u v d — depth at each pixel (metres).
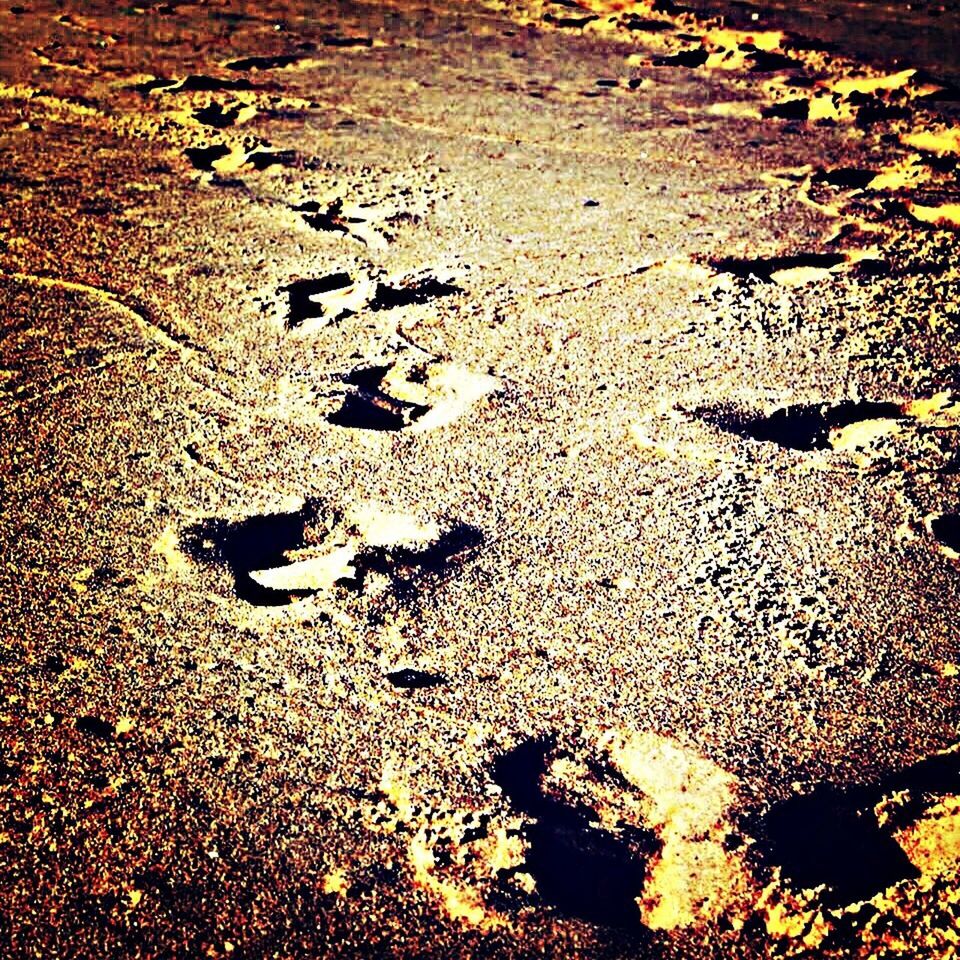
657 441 1.81
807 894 1.35
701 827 1.39
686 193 2.46
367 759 1.44
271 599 1.60
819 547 1.66
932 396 1.88
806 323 2.04
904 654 1.54
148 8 3.77
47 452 1.79
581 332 2.02
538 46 3.46
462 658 1.53
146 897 1.34
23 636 1.54
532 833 1.39
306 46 3.39
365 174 2.53
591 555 1.65
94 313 2.07
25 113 2.83
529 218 2.36
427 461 1.78
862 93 2.92
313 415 1.86
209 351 1.99
